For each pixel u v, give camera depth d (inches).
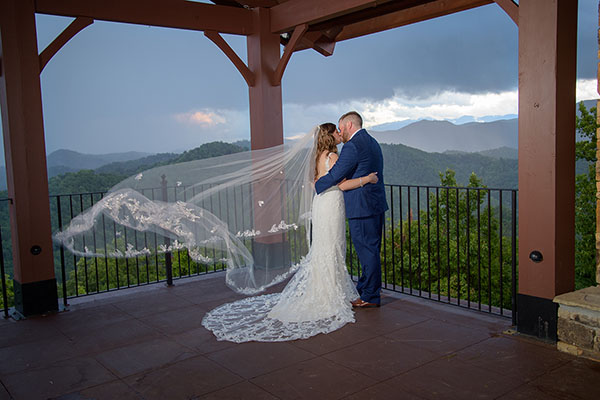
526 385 102.7
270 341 132.8
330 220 153.6
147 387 107.6
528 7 120.7
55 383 111.3
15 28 154.8
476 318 147.8
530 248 126.3
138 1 185.3
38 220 162.1
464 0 194.4
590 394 97.9
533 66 121.0
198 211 157.2
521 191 126.7
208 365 118.5
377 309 159.9
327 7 187.3
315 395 101.1
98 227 154.6
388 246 587.2
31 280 161.8
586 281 541.0
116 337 140.9
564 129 120.2
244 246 165.6
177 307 168.7
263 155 163.9
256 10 214.2
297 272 160.7
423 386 103.7
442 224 652.7
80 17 172.4
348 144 151.8
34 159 160.2
